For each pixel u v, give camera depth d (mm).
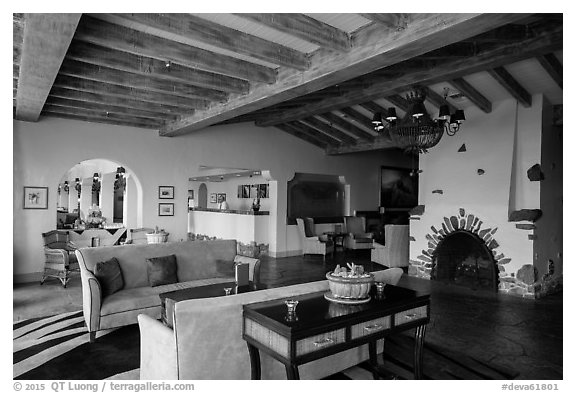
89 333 3703
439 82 5043
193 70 4297
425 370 3033
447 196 6406
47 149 5949
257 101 4629
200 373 2258
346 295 2449
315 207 9945
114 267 3971
